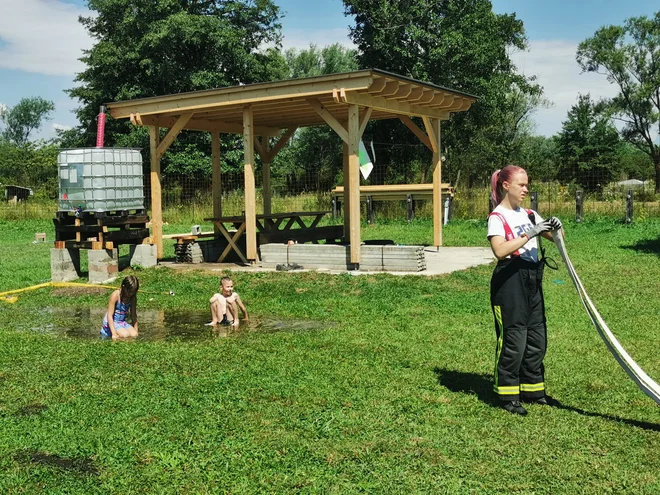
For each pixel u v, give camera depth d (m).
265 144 16.22
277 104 12.43
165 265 13.17
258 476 3.84
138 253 12.96
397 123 31.42
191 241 13.48
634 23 48.94
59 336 7.95
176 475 3.87
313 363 6.26
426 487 3.67
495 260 12.97
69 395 5.40
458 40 29.42
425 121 14.18
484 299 9.38
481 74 31.39
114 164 12.38
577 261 12.78
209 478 3.83
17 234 22.97
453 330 7.62
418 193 22.11
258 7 38.81
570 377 5.75
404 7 30.75
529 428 4.54
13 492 3.68
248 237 12.74
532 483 3.72
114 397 5.32
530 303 4.93
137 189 12.90
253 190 12.62
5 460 4.09
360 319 8.38
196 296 10.38
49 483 3.79
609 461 4.00
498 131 42.59
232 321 8.52
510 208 4.99
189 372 6.04
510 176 4.92
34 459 4.13
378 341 7.15
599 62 50.09
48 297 10.80
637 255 13.36
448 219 21.97
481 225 20.62
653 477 3.78
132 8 36.81
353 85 10.78
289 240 13.72
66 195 12.30
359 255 11.64
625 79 49.84
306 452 4.16
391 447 4.22
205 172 35.22
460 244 16.47
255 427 4.59
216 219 12.94
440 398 5.16
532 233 4.77
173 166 34.91
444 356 6.48
